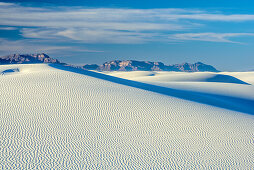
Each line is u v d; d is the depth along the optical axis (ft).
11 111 75.92
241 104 135.03
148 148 57.98
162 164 51.19
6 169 46.91
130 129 68.39
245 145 61.46
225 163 52.26
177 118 78.23
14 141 58.18
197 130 69.87
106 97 92.38
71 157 52.60
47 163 49.78
